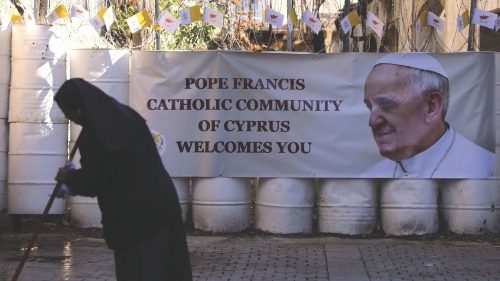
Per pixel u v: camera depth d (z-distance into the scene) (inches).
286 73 546.3
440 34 837.2
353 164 543.5
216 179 548.1
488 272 438.6
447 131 539.8
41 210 546.0
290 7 581.9
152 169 289.6
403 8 905.5
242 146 548.1
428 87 537.0
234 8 920.3
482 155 541.6
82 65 549.6
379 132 541.6
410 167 539.8
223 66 546.3
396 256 483.2
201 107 549.0
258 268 449.1
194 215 558.3
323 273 437.1
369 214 546.9
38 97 542.6
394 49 946.1
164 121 549.6
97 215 554.6
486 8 815.1
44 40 542.3
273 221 548.1
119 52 549.0
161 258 286.5
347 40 625.6
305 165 546.3
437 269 446.9
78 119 286.5
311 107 546.0
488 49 793.6
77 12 550.9
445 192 552.7
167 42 826.8
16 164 546.9
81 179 284.2
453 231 546.9
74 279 415.8
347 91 544.1
